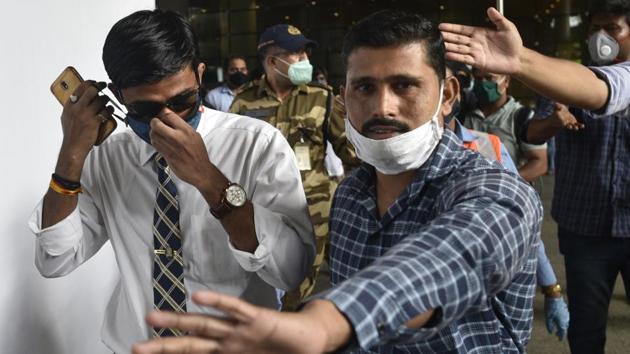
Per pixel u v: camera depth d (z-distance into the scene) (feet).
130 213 5.66
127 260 5.70
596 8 8.25
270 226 5.11
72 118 5.17
